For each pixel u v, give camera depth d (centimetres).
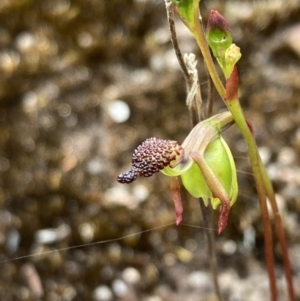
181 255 20
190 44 23
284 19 24
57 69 24
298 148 22
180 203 13
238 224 20
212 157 12
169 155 12
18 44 24
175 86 23
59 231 20
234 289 19
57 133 22
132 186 21
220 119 13
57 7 25
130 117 23
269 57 24
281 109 23
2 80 23
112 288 19
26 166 21
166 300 19
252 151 13
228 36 12
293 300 15
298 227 20
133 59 24
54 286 19
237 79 12
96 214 20
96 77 24
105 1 25
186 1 12
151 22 25
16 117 22
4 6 24
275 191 21
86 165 21
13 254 20
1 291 19
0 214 20
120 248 20
